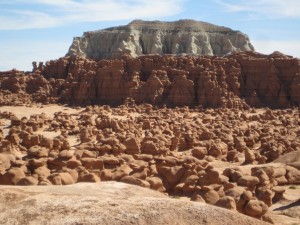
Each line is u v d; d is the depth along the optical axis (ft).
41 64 441.68
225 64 373.61
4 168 117.50
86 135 196.54
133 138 161.48
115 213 54.39
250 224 57.11
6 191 61.26
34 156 139.85
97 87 380.99
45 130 239.91
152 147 160.45
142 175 115.85
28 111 336.90
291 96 359.05
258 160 163.63
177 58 385.29
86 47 583.17
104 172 114.01
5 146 154.92
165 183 121.60
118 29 593.42
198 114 315.78
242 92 367.04
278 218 93.86
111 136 185.98
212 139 198.90
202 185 113.19
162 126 241.14
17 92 399.03
